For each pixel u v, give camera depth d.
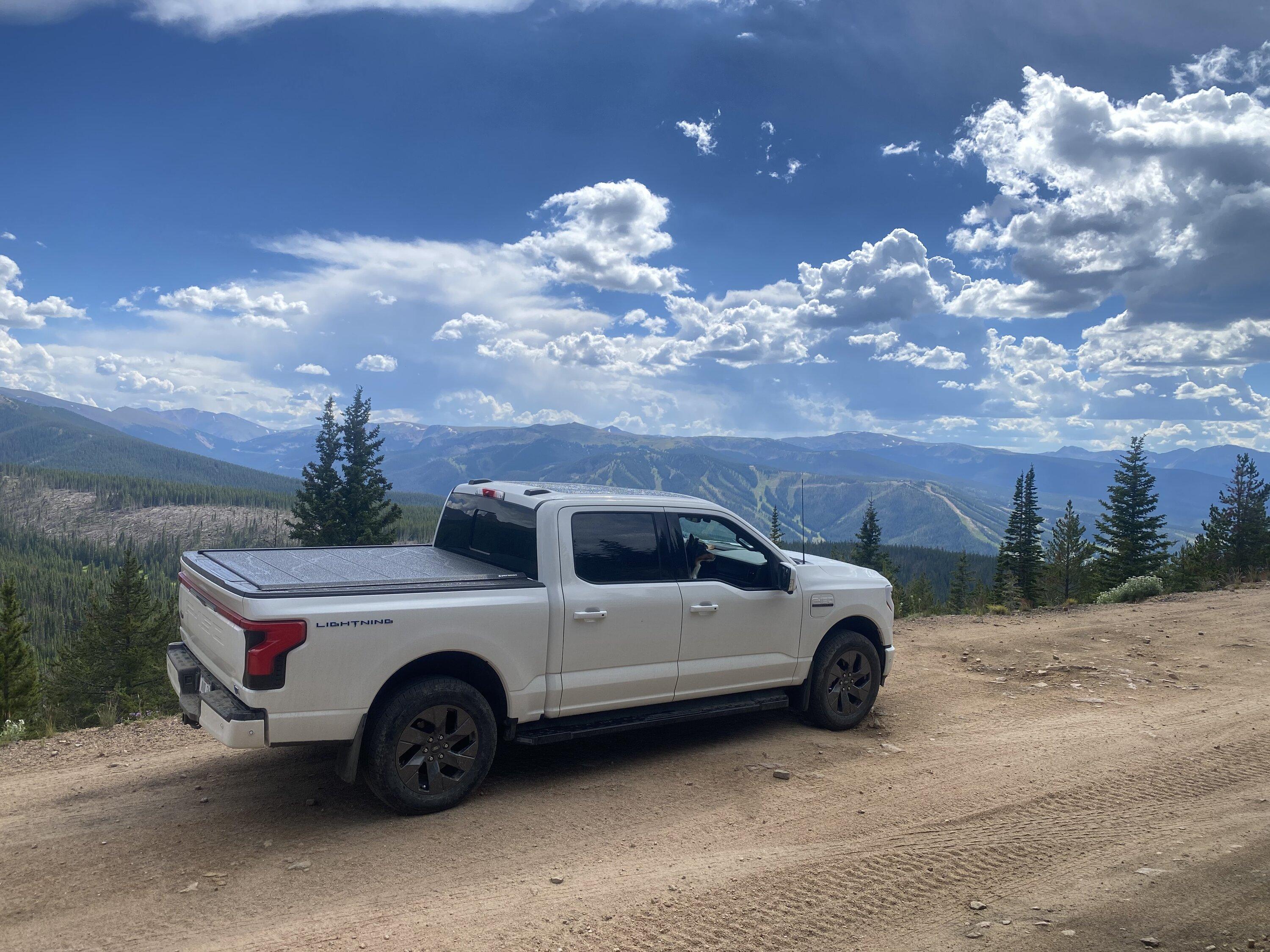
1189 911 3.72
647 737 6.42
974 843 4.48
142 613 45.16
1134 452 55.12
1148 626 12.12
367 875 4.03
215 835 4.54
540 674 5.12
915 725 6.88
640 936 3.46
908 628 12.14
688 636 5.72
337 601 4.45
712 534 6.08
